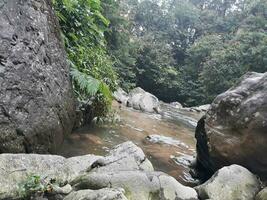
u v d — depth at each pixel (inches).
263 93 149.1
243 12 1166.3
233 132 151.9
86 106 194.9
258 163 143.0
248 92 156.9
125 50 708.0
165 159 181.3
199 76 907.4
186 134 277.3
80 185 108.3
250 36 799.1
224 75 797.9
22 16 125.5
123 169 120.5
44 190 104.0
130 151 133.6
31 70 126.0
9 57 116.3
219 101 164.6
